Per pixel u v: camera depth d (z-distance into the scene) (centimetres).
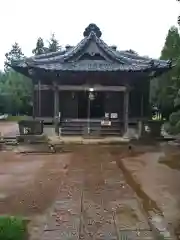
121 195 747
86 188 809
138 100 2006
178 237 513
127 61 1884
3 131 2092
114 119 1973
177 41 2389
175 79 1673
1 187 819
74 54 1847
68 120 1894
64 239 499
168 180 893
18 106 4056
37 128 1683
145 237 510
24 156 1289
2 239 454
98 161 1178
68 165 1105
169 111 2372
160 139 1686
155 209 648
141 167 1070
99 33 2078
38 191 782
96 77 1831
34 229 539
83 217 599
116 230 538
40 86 1923
